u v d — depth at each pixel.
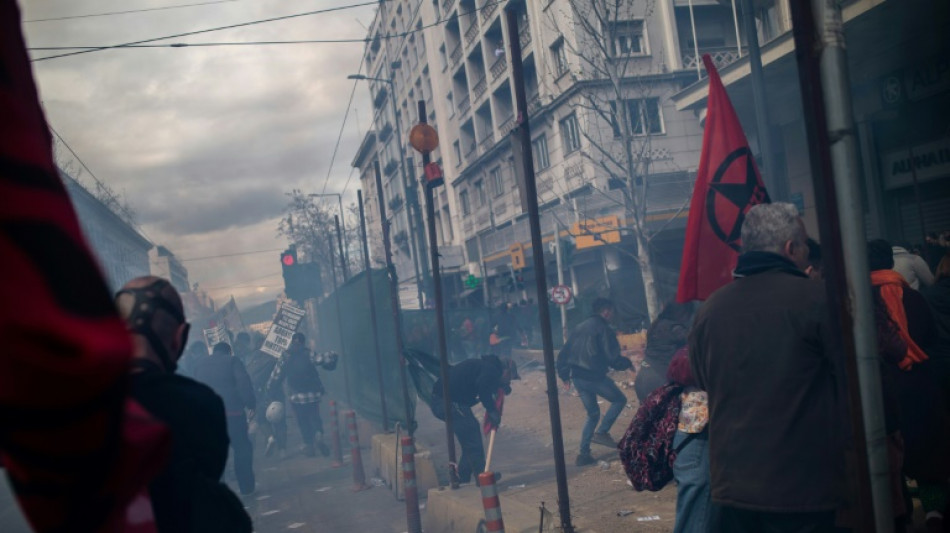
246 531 2.34
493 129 36.31
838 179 1.82
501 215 37.34
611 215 22.73
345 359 16.09
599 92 24.75
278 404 11.90
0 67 0.63
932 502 4.17
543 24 28.73
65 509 0.68
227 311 31.98
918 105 13.20
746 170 3.86
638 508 6.07
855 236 1.82
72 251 0.61
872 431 1.84
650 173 24.55
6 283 0.56
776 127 16.39
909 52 12.73
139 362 2.21
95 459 0.66
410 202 28.17
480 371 7.54
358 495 8.47
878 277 4.33
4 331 0.55
